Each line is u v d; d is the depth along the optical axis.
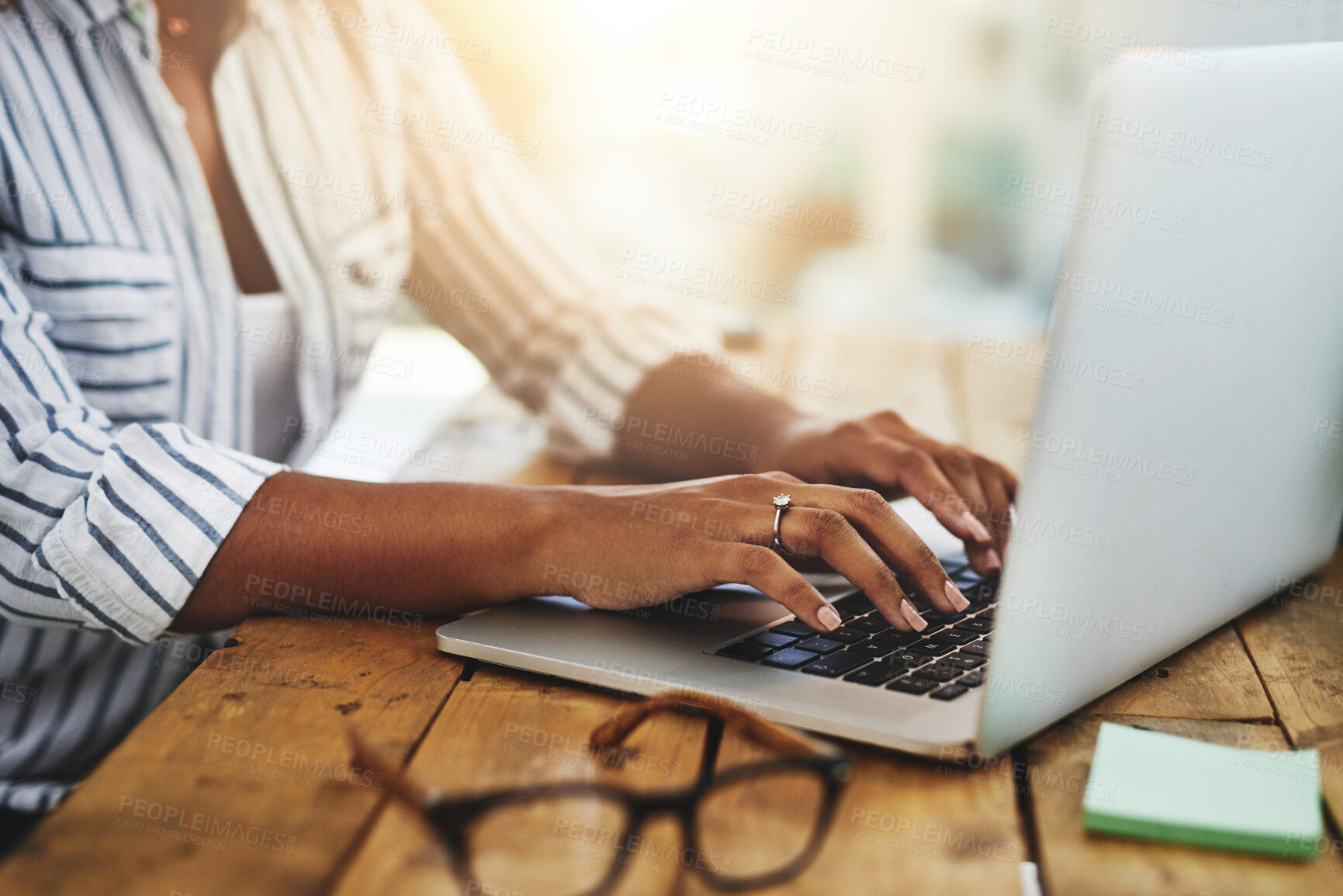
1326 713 0.56
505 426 1.42
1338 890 0.40
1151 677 0.60
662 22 3.29
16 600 0.63
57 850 0.40
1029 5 3.20
